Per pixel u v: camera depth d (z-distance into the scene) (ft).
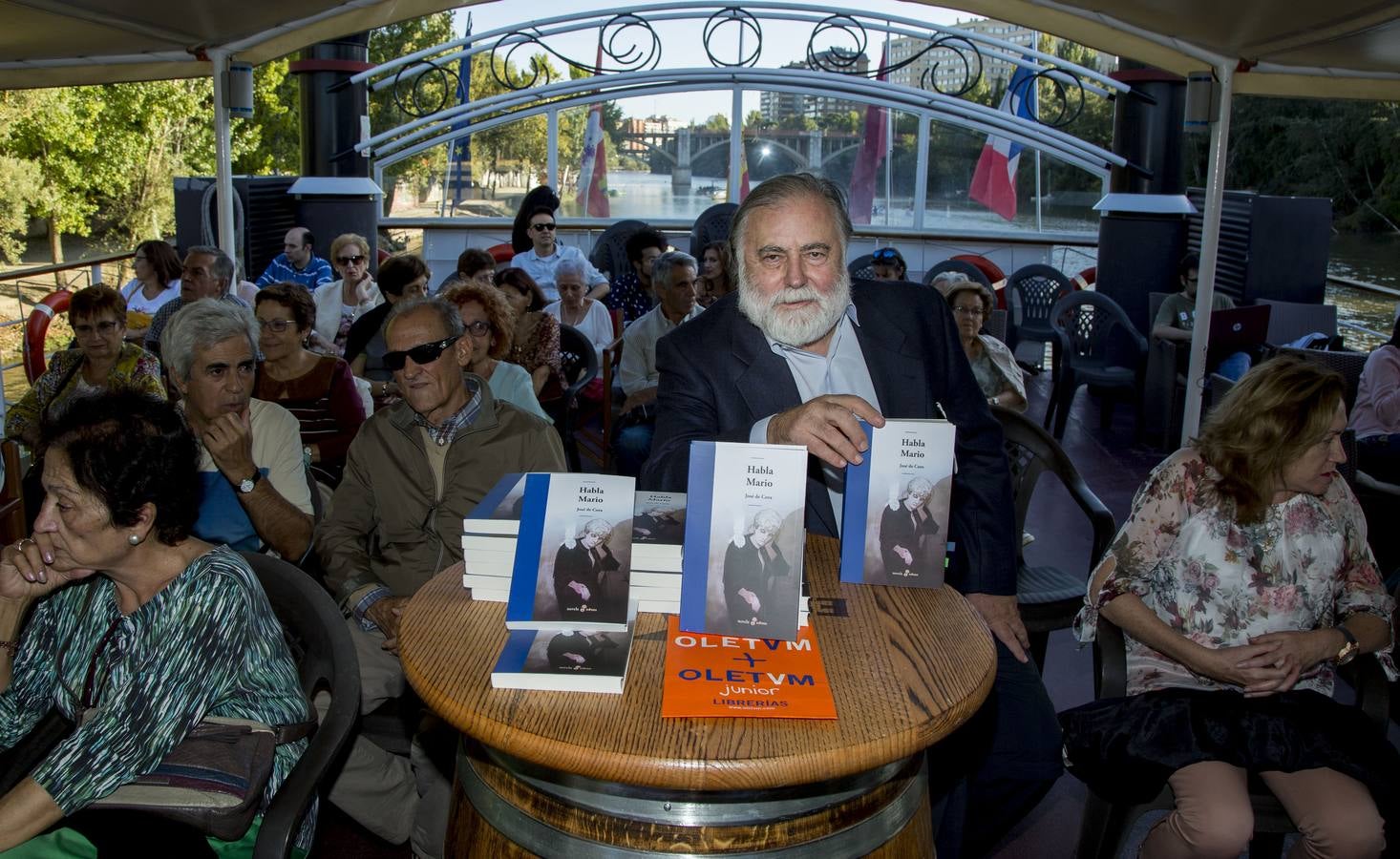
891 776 4.82
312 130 26.48
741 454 4.93
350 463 8.51
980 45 27.66
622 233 27.71
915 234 32.71
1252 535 7.45
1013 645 7.02
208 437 8.29
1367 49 13.73
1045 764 6.97
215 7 13.67
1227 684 7.34
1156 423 22.18
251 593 5.98
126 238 75.77
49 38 14.11
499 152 32.83
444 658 4.77
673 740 4.15
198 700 5.67
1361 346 26.99
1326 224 24.36
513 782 4.79
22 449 15.48
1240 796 6.74
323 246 26.68
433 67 26.99
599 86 28.63
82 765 5.39
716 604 4.93
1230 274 25.31
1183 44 15.60
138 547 5.75
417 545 8.39
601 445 16.70
